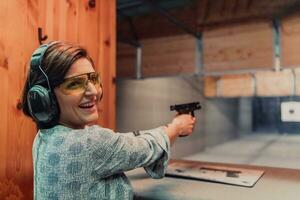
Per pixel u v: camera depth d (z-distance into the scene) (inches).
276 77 122.2
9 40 37.0
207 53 105.7
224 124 195.0
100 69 51.4
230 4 101.3
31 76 25.5
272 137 214.4
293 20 90.7
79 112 25.9
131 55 122.1
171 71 113.2
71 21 45.9
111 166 24.5
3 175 35.9
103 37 52.3
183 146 135.9
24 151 38.5
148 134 28.8
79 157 23.4
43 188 24.1
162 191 32.5
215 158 138.6
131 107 124.5
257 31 96.3
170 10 113.6
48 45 25.6
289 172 41.0
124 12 116.5
